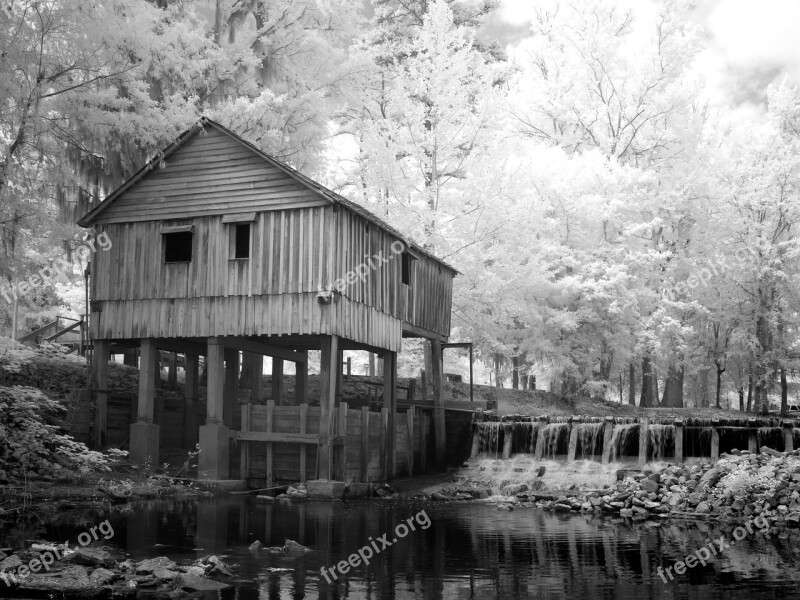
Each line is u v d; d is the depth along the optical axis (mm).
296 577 9945
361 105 35625
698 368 39156
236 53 29094
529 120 40531
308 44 29906
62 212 24391
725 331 38906
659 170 39125
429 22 32219
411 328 25297
